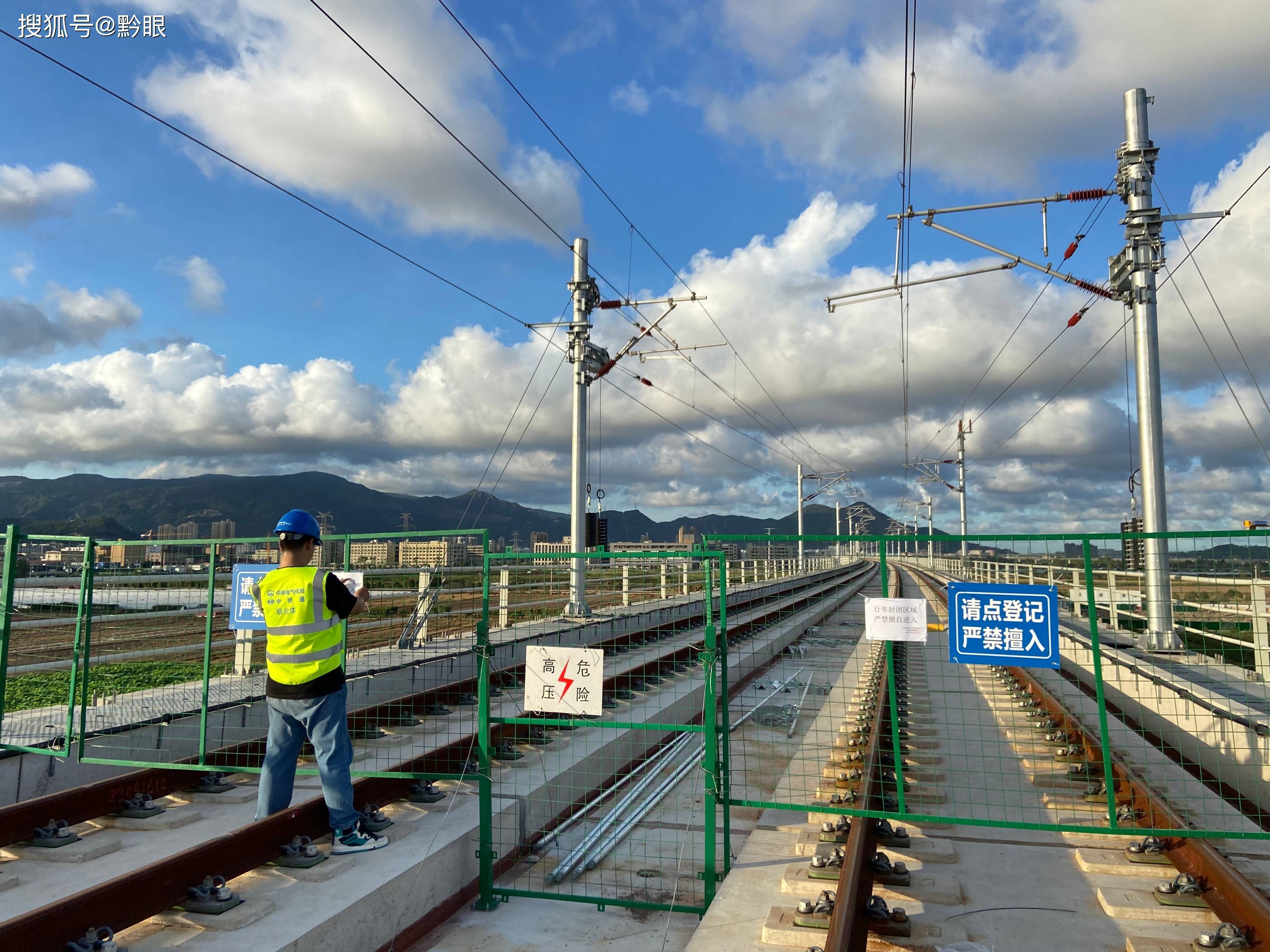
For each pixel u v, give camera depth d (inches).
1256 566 259.3
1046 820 238.8
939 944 159.3
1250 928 154.3
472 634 505.0
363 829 195.2
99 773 267.4
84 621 255.6
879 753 276.7
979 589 199.8
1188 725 335.9
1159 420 536.4
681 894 200.4
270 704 200.8
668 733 385.4
